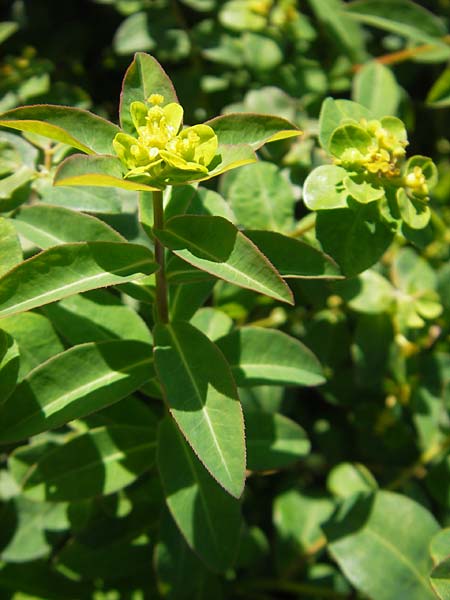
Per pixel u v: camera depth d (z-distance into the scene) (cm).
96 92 46
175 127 25
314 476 42
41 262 24
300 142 37
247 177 34
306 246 27
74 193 31
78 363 27
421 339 36
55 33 46
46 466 29
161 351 26
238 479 24
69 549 33
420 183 28
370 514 33
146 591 35
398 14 40
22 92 37
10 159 32
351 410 39
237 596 38
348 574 32
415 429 38
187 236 25
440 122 46
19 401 26
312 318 38
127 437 30
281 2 41
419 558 32
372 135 28
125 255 25
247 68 42
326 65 43
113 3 43
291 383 29
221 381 25
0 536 33
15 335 29
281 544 38
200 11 45
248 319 38
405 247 39
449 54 41
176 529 32
